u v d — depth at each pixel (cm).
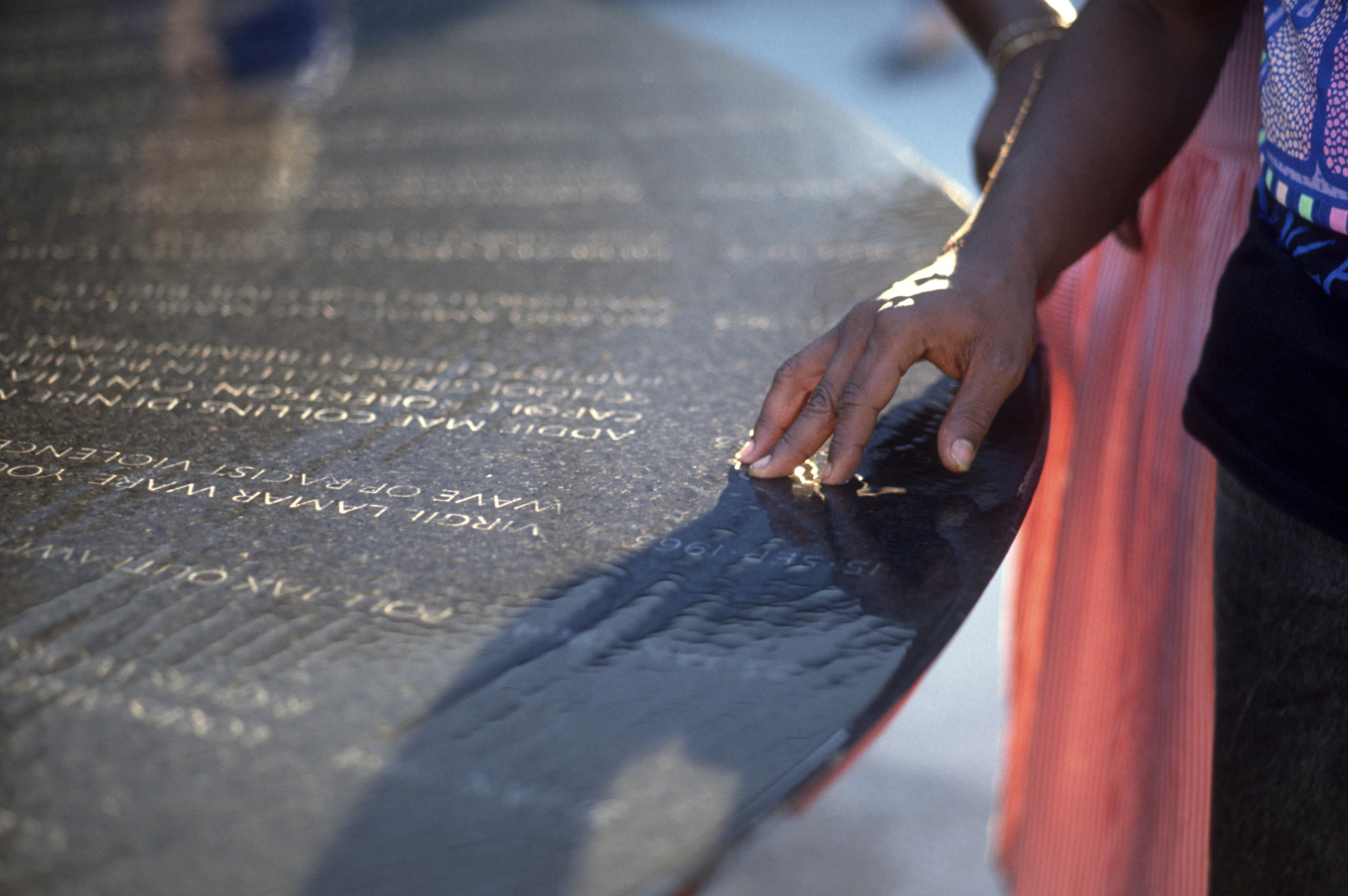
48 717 52
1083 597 112
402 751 50
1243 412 78
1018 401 83
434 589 61
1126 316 109
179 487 72
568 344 93
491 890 43
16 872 43
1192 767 105
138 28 198
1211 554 103
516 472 74
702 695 53
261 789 48
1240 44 97
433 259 112
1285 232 75
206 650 56
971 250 82
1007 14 114
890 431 79
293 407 83
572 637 57
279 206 126
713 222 119
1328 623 75
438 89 168
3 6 214
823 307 98
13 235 119
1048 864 116
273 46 184
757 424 77
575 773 48
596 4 211
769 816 47
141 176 136
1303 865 81
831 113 152
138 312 100
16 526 67
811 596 61
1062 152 86
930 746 192
